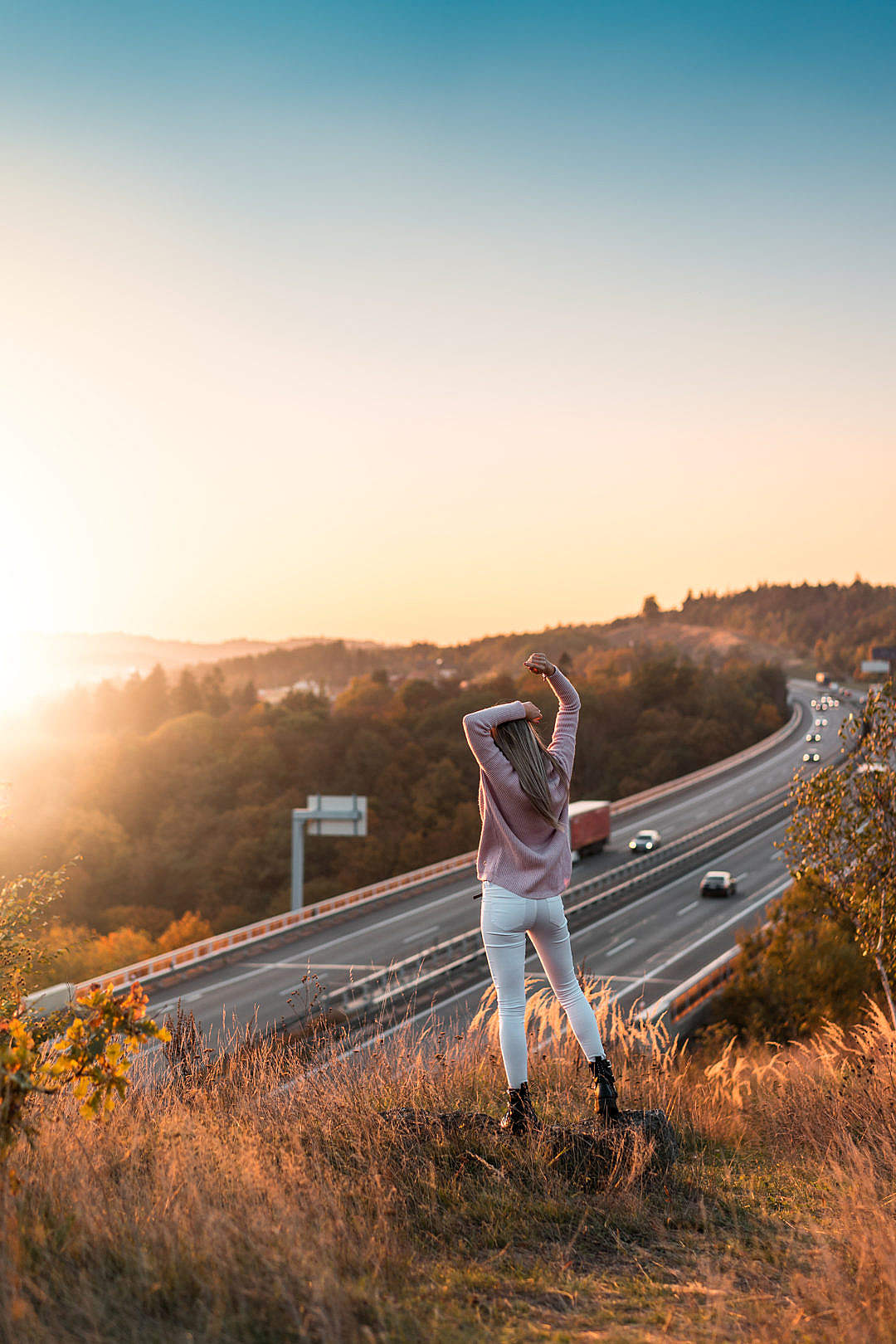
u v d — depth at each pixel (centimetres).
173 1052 479
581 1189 378
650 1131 407
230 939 3369
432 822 9738
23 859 7144
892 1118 516
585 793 12562
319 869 8994
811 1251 337
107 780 9806
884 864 985
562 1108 511
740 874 4581
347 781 10506
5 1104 292
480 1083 558
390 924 3697
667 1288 296
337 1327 230
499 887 378
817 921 2327
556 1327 262
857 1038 659
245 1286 249
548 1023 633
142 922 7606
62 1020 330
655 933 3481
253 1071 483
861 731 1020
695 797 7300
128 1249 264
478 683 14288
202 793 9975
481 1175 374
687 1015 2344
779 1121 558
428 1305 268
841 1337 254
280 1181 324
